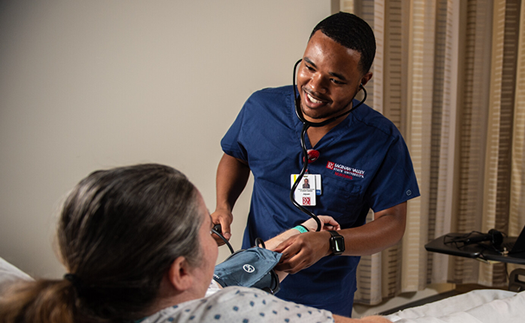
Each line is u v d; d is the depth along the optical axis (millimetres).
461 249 1358
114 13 1433
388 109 1830
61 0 1363
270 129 1107
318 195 1056
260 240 908
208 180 1667
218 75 1609
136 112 1513
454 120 2094
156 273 449
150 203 434
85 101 1438
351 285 1161
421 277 2025
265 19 1645
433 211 2049
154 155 1564
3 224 1398
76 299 413
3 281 614
